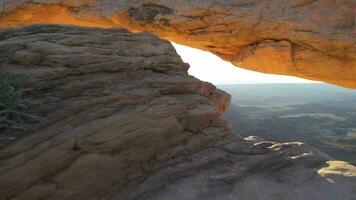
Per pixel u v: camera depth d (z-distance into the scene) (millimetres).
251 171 10281
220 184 9617
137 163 9664
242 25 17578
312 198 9219
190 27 18594
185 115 10906
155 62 11531
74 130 8422
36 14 21422
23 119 8188
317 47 16688
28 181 7711
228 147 11602
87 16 20547
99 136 8711
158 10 19031
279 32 17125
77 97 9125
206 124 11641
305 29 16594
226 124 12391
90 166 8562
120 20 20172
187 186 9477
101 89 9617
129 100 9727
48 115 8352
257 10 17250
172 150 10516
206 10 17922
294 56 17312
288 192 9422
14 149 7664
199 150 11117
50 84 9125
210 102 12273
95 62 10031
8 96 7996
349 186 9734
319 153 11688
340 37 15992
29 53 9336
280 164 10727
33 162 7770
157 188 9398
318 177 10172
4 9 21078
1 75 8430
